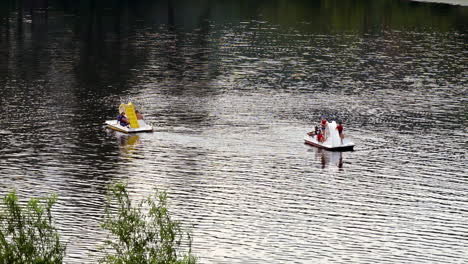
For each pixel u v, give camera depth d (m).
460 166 125.31
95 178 118.19
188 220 102.69
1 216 68.38
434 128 146.62
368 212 106.56
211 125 146.62
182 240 96.56
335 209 107.38
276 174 120.94
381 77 188.75
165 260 69.38
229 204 108.44
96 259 91.25
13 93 170.38
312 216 104.94
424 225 102.44
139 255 69.38
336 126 133.50
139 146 133.62
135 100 165.12
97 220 102.06
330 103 164.00
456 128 146.88
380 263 92.31
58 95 169.25
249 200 110.00
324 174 121.12
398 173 121.75
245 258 92.88
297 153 131.12
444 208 107.81
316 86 179.25
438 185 116.62
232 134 141.12
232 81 183.62
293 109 159.00
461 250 95.62
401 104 163.75
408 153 131.62
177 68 197.50
